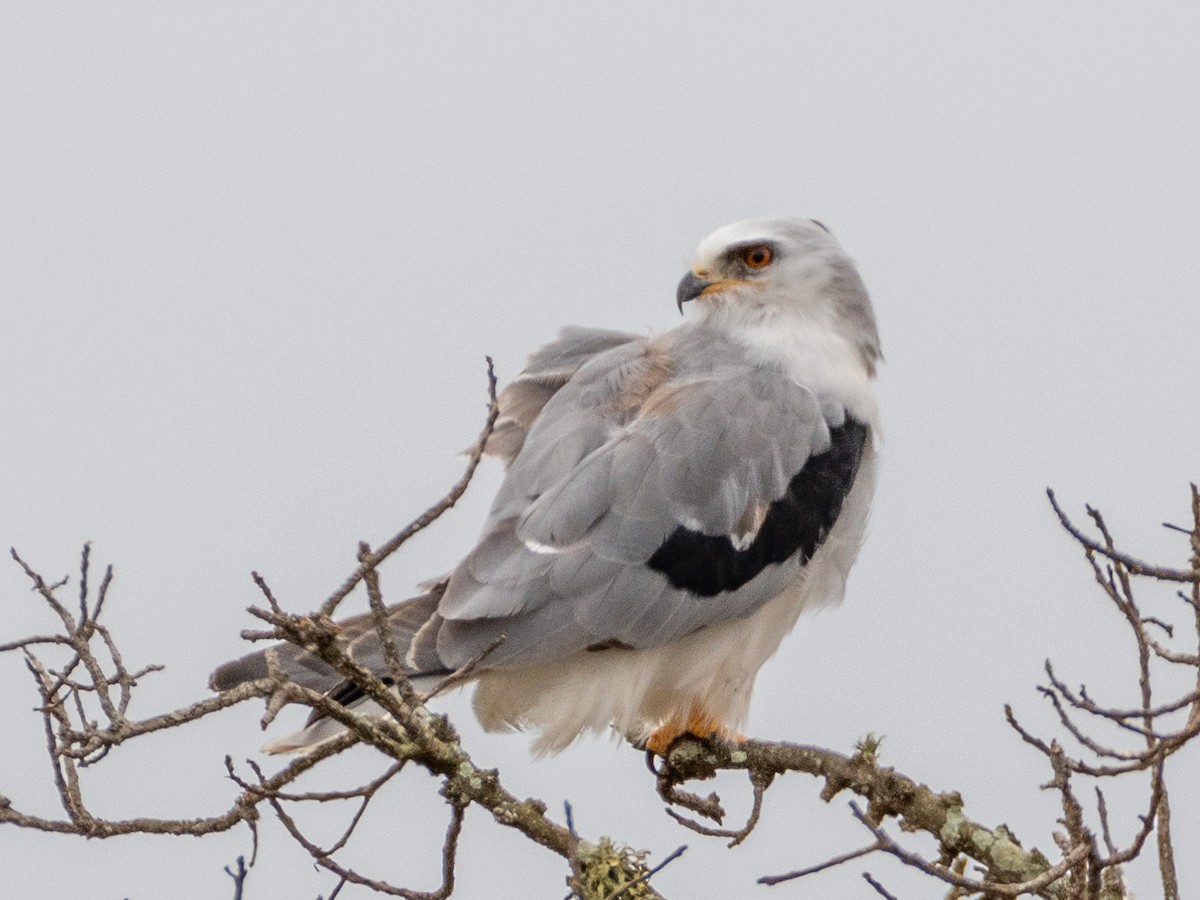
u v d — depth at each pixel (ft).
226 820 25.67
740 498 34.60
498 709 34.94
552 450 35.60
